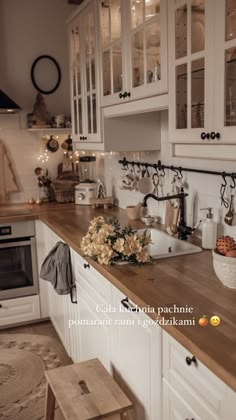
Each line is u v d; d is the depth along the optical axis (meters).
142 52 2.06
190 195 2.35
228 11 1.39
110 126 2.66
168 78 1.80
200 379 1.22
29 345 3.07
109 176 3.53
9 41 3.62
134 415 1.73
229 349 1.13
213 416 1.17
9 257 3.21
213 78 1.48
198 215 2.29
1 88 3.64
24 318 3.34
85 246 1.97
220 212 2.09
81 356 2.49
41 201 3.74
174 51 1.72
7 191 3.75
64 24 3.78
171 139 1.79
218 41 1.43
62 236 2.52
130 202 3.17
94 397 1.64
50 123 3.67
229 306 1.41
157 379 1.49
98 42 2.61
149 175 2.82
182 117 1.72
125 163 3.14
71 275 2.52
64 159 3.90
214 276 1.71
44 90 3.79
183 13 1.65
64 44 3.80
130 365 1.72
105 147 2.68
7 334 3.24
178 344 1.32
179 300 1.47
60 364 2.81
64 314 2.82
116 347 1.87
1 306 3.24
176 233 2.37
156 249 2.50
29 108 3.75
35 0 3.65
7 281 3.24
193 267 1.83
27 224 3.20
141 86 2.06
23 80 3.70
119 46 2.35
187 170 2.31
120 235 1.93
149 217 2.70
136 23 2.10
